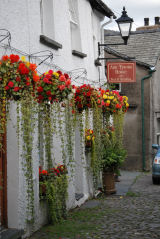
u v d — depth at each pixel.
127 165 20.69
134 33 22.73
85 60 11.85
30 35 7.48
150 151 20.41
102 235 7.20
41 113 7.63
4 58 5.31
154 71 20.38
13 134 6.68
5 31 6.40
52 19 8.98
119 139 13.59
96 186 11.42
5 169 6.69
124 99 13.73
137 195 12.09
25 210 6.91
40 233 7.24
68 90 6.73
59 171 8.31
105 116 12.80
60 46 9.08
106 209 9.76
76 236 7.10
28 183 6.64
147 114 20.47
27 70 5.28
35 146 7.39
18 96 5.43
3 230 6.48
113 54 20.45
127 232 7.43
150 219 8.56
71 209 9.60
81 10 11.60
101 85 13.73
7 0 6.52
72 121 9.20
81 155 10.87
